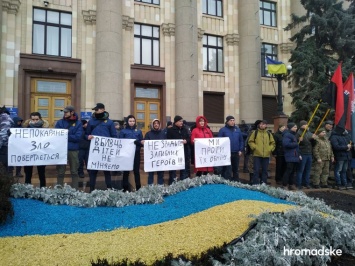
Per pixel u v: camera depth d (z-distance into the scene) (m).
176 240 3.51
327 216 4.36
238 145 7.97
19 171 8.70
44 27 14.65
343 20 14.47
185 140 7.07
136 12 16.64
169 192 5.52
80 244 3.41
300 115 14.70
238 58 19.16
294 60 15.83
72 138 6.68
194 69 16.70
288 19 21.28
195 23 17.06
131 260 2.99
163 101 16.70
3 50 13.54
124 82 15.85
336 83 8.84
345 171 9.07
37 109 14.20
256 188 6.18
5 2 13.53
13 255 3.16
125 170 6.70
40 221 4.12
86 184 8.15
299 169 8.59
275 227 3.57
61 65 14.54
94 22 15.26
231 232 3.71
